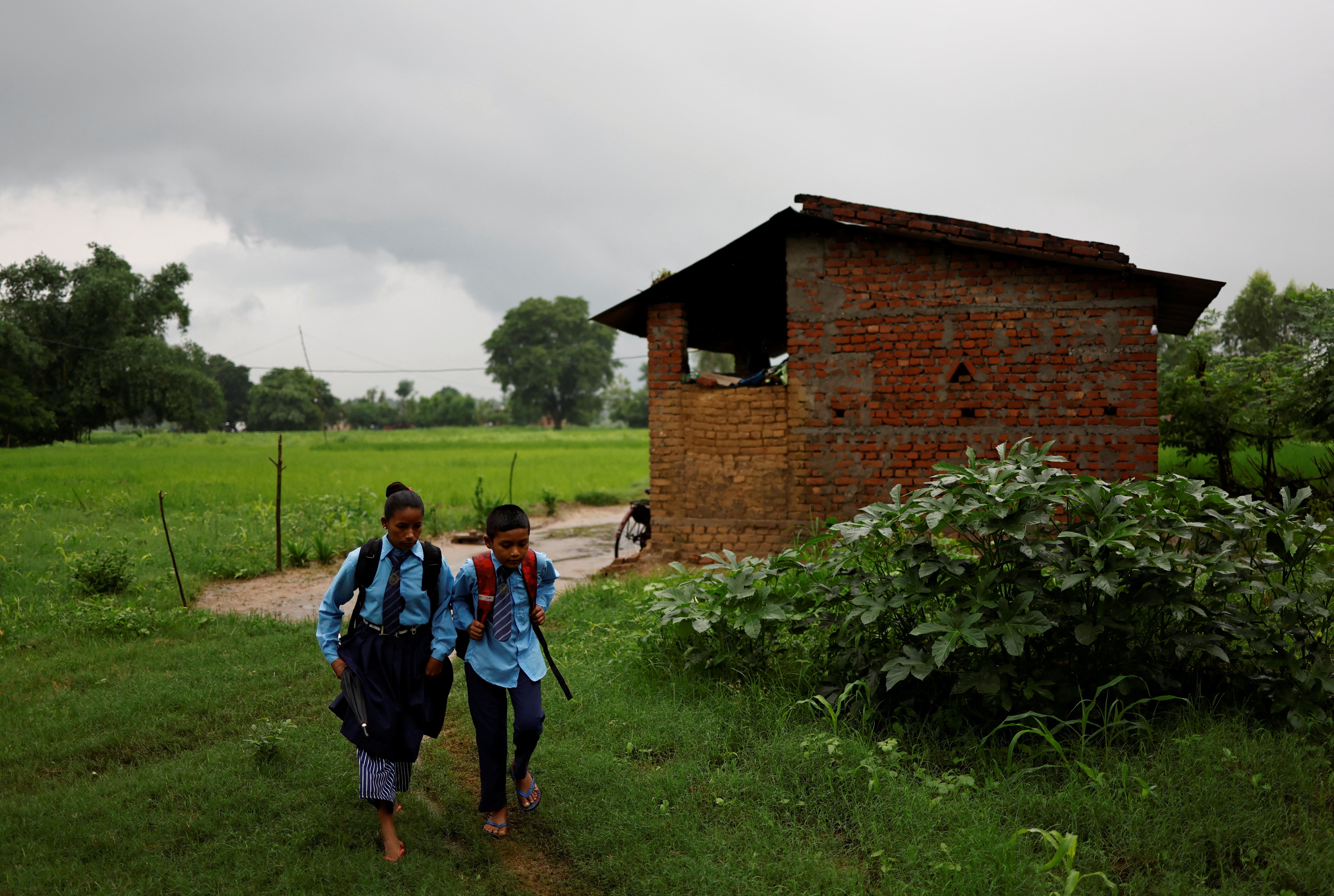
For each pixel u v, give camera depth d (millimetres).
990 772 3986
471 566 3809
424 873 3381
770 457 9859
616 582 8984
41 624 7547
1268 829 3342
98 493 18797
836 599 5012
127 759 4668
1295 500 4371
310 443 59062
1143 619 4711
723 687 5242
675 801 3932
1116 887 3053
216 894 3244
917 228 8938
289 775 4270
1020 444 4793
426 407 161500
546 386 127625
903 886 3146
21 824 3771
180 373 62250
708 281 10539
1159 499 4621
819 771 4090
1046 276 8953
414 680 3646
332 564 11195
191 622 7637
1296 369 12148
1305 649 4348
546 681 5695
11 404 52500
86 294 59875
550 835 3779
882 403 9445
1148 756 3961
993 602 4324
